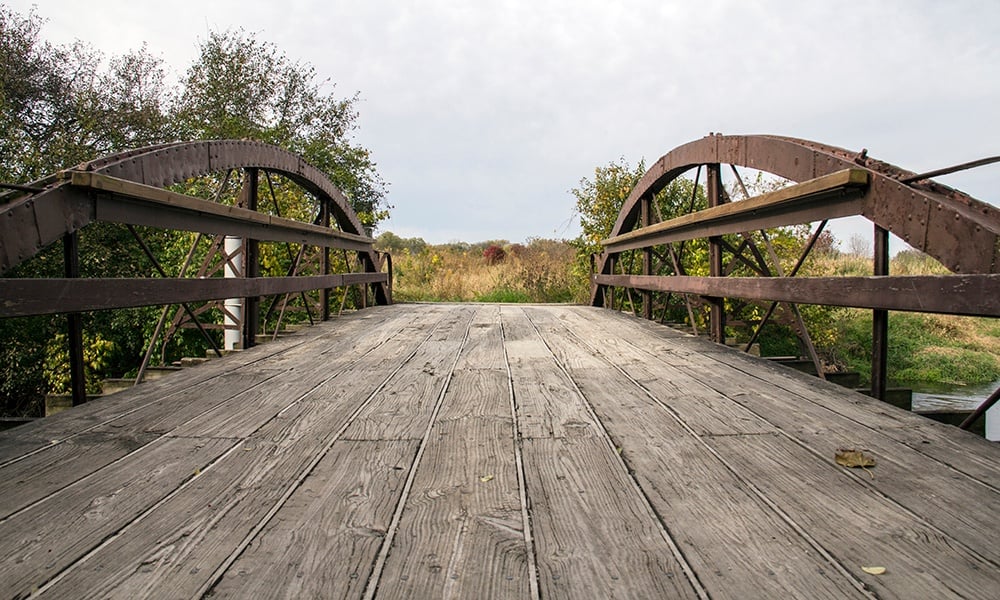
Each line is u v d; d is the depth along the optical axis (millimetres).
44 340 9250
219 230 4168
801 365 4355
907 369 9680
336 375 3664
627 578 1319
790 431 2439
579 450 2209
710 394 3109
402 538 1507
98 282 2781
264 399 3027
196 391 3211
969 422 2461
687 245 8641
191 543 1481
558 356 4371
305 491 1819
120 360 9516
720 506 1705
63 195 2662
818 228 3418
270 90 14305
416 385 3359
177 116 13094
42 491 1817
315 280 6184
